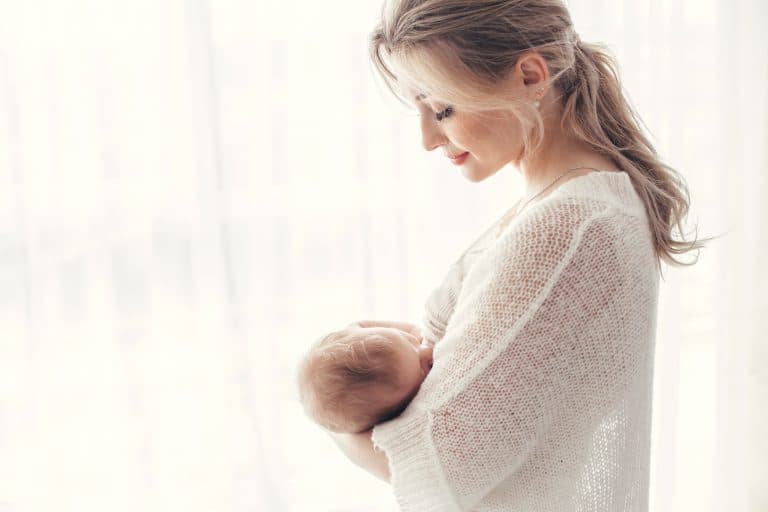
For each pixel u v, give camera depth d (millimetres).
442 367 830
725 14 1982
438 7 819
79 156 1624
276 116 1722
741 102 2033
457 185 1852
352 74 1744
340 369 967
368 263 1820
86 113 1614
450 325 868
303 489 1920
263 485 1845
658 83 1945
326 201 1780
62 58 1586
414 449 832
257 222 1754
